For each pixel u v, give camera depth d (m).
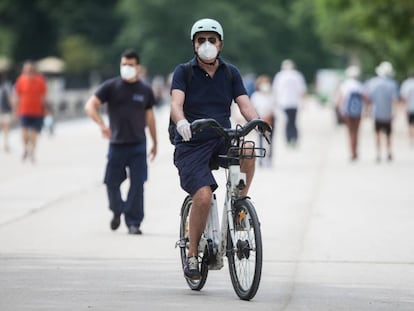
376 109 62.53
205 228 23.09
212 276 25.72
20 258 28.39
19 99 63.22
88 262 27.75
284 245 30.62
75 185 48.88
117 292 23.52
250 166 22.73
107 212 38.62
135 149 32.97
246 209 22.09
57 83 156.62
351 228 34.16
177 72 22.92
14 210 39.25
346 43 139.25
